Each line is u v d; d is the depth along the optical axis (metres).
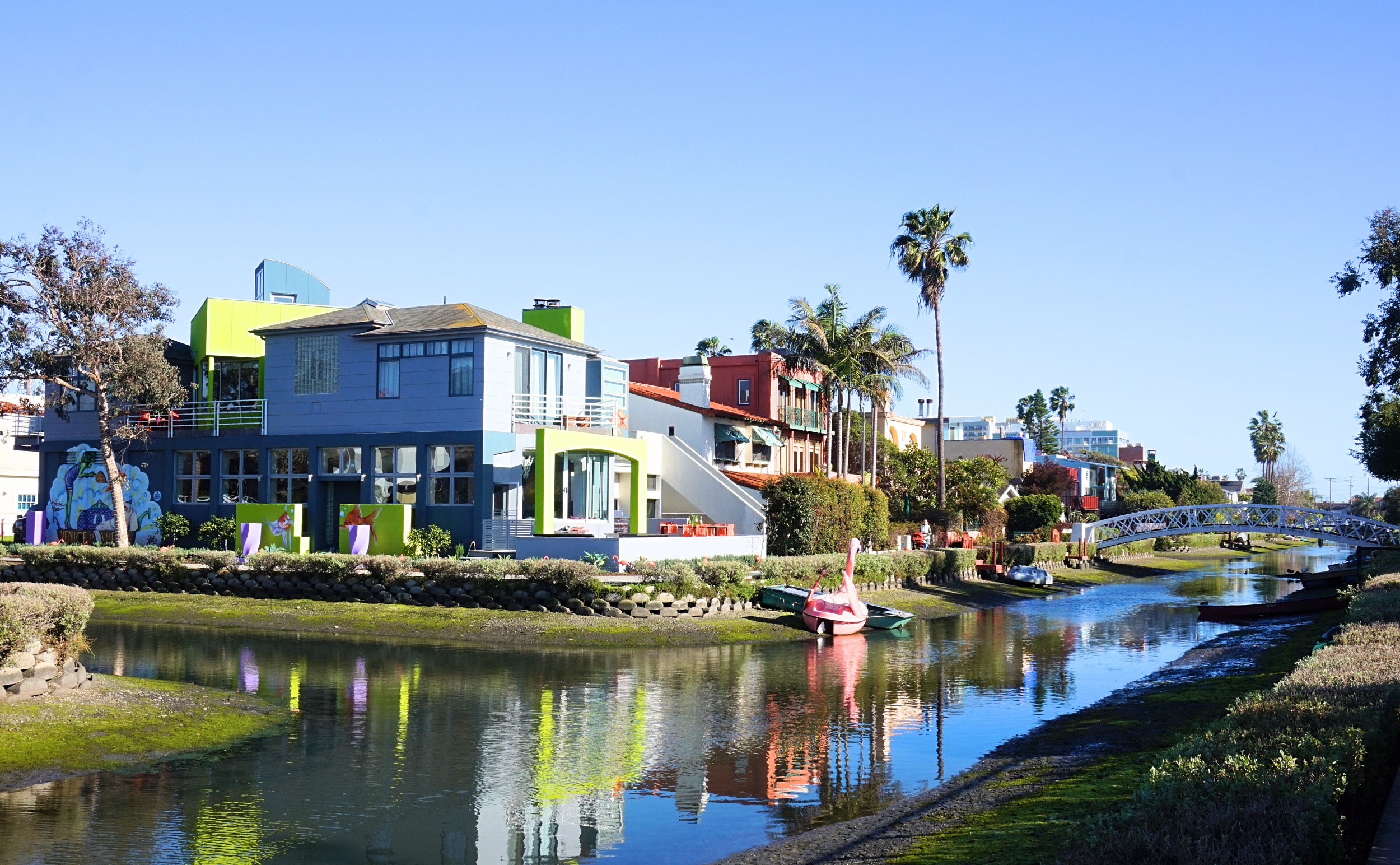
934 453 97.38
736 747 21.14
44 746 17.97
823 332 63.38
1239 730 13.20
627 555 39.22
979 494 76.81
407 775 18.42
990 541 73.62
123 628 37.19
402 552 42.47
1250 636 39.41
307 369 47.56
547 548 40.59
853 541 41.78
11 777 16.78
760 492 54.03
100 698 20.77
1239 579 80.94
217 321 50.97
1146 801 10.56
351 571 39.97
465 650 33.38
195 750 19.45
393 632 36.31
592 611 37.59
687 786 18.27
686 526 44.69
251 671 28.45
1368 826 11.55
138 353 46.34
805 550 49.25
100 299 46.84
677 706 25.27
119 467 51.59
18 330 45.81
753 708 25.25
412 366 45.25
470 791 17.59
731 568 40.28
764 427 65.94
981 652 36.25
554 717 23.61
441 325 44.53
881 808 16.78
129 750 18.75
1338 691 15.20
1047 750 20.25
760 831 15.73
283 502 47.81
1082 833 11.47
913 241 70.50
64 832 14.74
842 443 64.88
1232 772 11.03
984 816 14.98
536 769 19.11
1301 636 36.44
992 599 57.88
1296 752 11.87
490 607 38.34
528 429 45.53
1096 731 21.84
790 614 40.97
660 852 14.80
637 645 35.19
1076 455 136.50
